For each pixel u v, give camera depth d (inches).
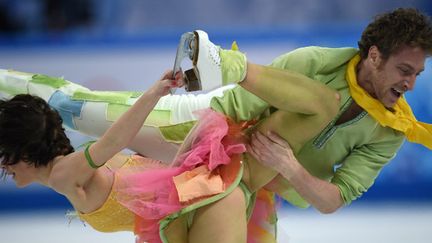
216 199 384.5
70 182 388.8
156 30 866.8
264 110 419.2
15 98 393.4
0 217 765.3
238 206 390.3
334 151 429.1
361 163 436.5
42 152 388.8
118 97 488.4
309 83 384.2
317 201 421.1
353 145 431.5
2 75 505.4
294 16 871.7
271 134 399.5
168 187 400.8
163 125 472.1
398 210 783.1
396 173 804.6
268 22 872.9
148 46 812.0
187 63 792.9
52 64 808.3
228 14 872.3
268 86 374.6
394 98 402.3
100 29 877.8
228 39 827.4
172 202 389.4
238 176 394.3
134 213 410.0
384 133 426.0
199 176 390.9
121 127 376.8
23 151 385.7
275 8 871.7
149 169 423.8
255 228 433.1
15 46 814.5
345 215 767.7
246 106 416.2
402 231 713.0
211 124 404.2
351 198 436.1
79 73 805.9
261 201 435.8
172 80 376.2
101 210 406.0
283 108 383.6
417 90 788.6
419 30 385.4
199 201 382.9
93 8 878.4
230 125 414.6
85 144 424.8
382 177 805.9
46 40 817.5
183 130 472.1
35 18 876.6
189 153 406.6
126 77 805.2
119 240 673.0
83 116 487.8
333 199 425.7
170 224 395.9
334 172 448.1
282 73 379.9
